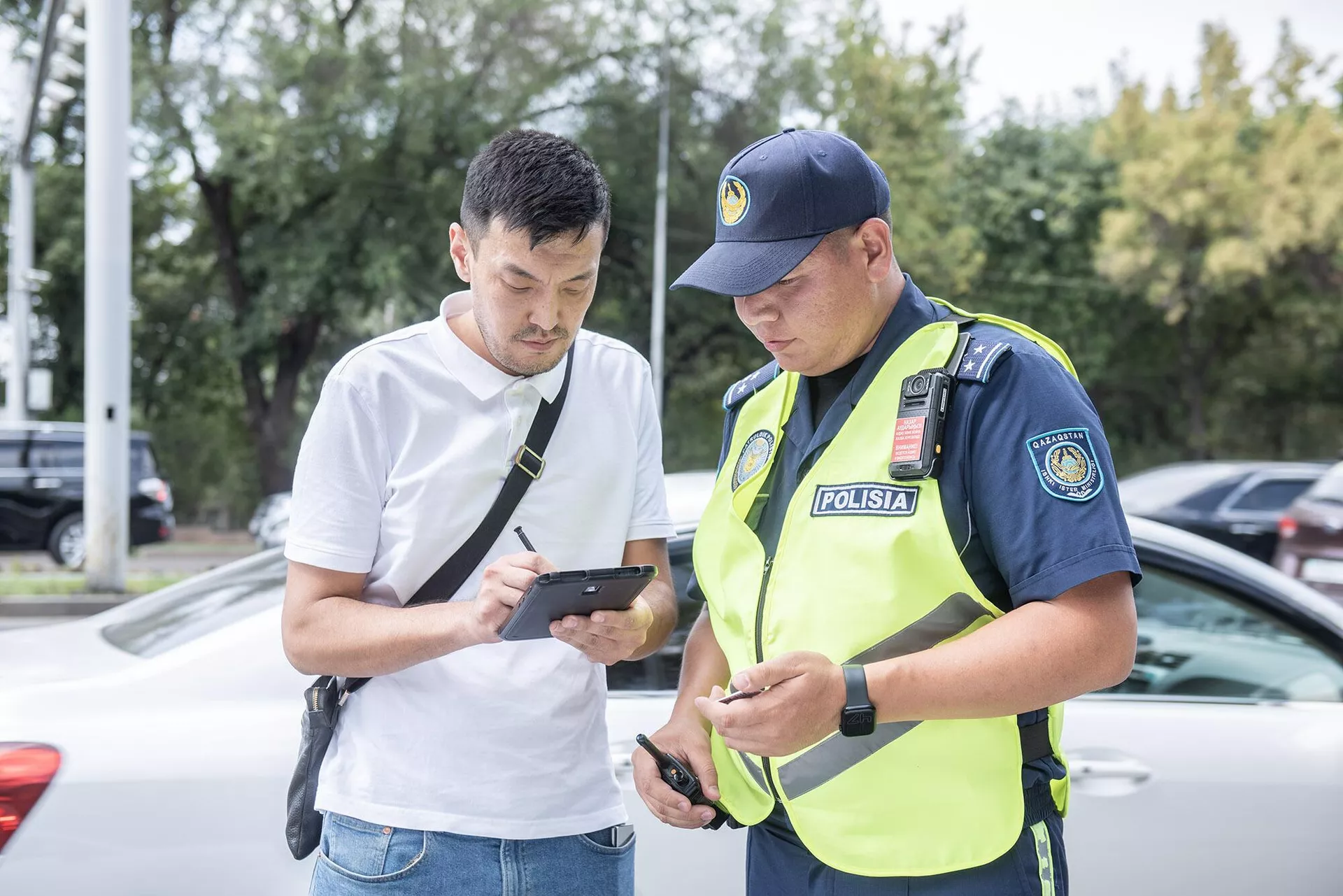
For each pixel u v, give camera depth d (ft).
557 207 4.87
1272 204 67.36
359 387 5.34
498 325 5.11
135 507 42.19
